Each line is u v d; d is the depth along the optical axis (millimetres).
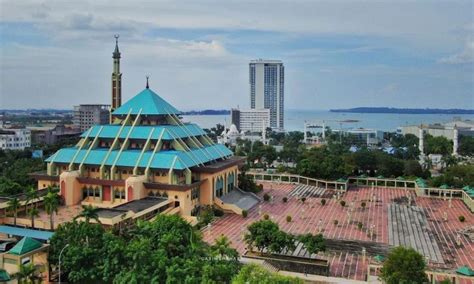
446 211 131500
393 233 107500
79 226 72125
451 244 99250
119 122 138500
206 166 125938
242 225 111875
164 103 138875
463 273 74000
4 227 92188
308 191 158750
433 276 73938
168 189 114125
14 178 135375
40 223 96812
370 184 174500
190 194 115688
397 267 66812
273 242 82562
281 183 171500
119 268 66062
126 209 99000
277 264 82188
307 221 118062
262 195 149375
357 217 123312
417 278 65875
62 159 125000
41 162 169750
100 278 67250
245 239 86688
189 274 62156
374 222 118000
